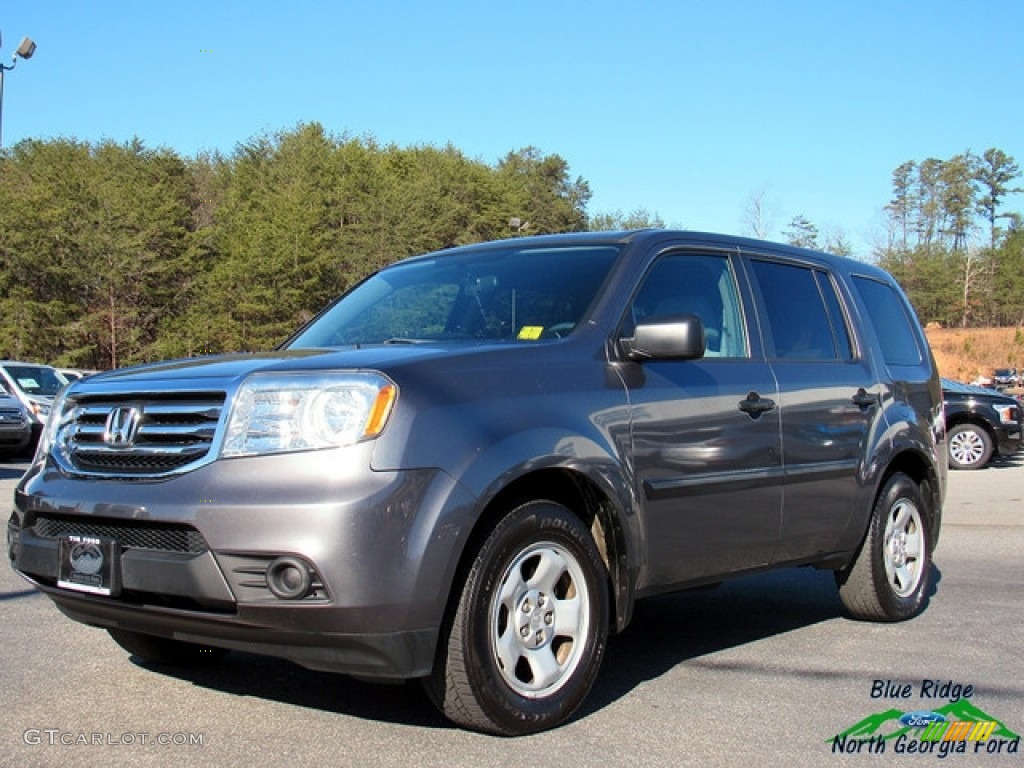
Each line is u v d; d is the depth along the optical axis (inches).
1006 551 341.7
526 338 176.7
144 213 2066.9
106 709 165.0
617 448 166.6
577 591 161.2
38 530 159.2
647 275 189.3
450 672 145.9
